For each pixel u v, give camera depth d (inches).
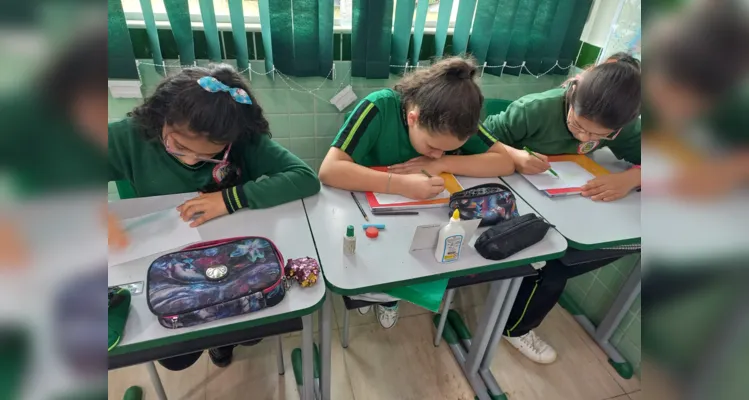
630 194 49.6
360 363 61.1
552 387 61.0
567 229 42.6
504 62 69.9
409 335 65.9
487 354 58.4
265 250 32.9
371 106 49.1
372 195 44.8
